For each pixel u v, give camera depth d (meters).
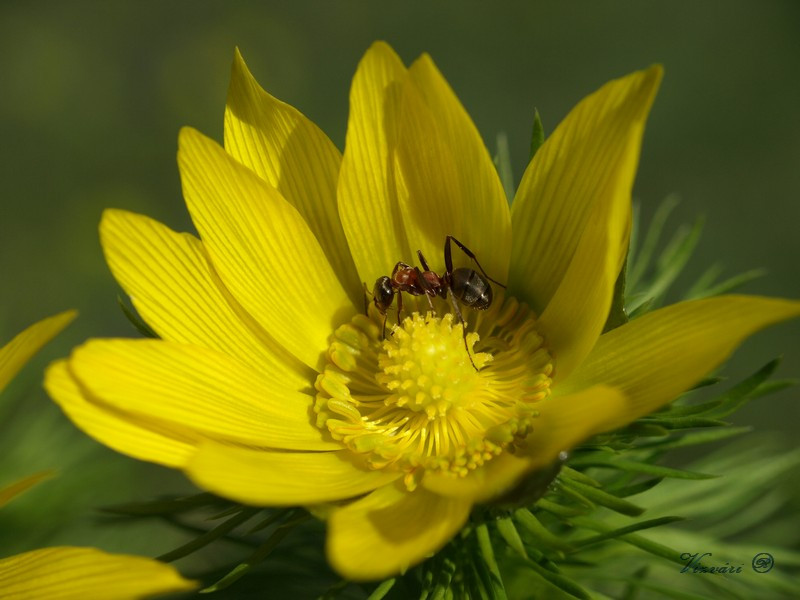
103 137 0.26
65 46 0.27
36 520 0.15
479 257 0.13
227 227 0.13
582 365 0.13
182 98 0.26
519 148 0.26
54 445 0.15
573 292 0.13
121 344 0.12
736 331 0.12
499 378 0.13
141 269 0.13
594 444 0.12
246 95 0.13
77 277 0.24
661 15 0.27
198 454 0.11
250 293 0.13
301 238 0.13
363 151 0.13
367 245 0.13
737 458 0.14
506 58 0.27
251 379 0.13
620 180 0.12
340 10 0.27
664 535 0.14
